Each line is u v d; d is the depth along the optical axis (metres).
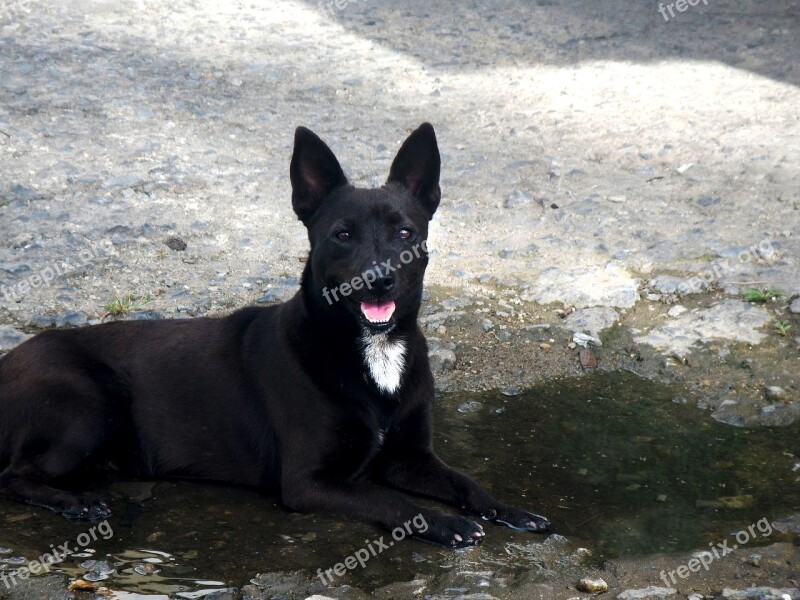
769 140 10.61
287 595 4.68
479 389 6.89
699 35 13.94
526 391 6.85
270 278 8.20
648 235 8.73
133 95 11.52
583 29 14.30
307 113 11.41
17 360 5.78
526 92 12.15
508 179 9.94
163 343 5.95
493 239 8.84
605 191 9.61
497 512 5.38
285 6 15.19
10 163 9.73
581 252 8.55
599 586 4.74
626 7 15.20
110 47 13.02
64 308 7.64
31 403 5.60
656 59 13.10
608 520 5.38
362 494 5.37
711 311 7.55
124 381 5.87
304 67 12.81
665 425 6.41
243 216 9.17
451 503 5.64
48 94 11.37
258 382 5.75
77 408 5.60
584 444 6.19
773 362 6.99
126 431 5.84
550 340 7.40
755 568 4.94
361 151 10.42
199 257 8.48
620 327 7.49
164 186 9.52
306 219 5.95
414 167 5.99
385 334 5.67
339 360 5.61
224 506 5.54
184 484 5.80
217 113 11.25
